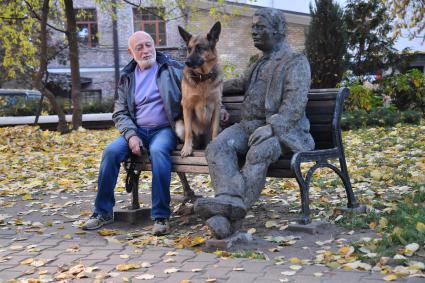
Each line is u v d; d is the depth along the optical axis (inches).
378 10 610.5
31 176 317.1
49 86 1059.9
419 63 832.9
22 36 592.1
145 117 195.0
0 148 421.1
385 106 557.9
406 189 216.8
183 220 193.3
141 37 197.9
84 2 1071.6
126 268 136.3
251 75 179.2
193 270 132.2
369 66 617.0
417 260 131.1
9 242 169.8
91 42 1103.6
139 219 199.2
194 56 174.7
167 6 670.5
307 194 167.3
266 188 245.8
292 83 162.7
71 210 223.8
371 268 127.1
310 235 161.8
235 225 154.6
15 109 726.5
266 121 167.2
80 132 561.6
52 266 142.7
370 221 173.0
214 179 158.4
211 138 191.3
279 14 171.6
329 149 176.4
